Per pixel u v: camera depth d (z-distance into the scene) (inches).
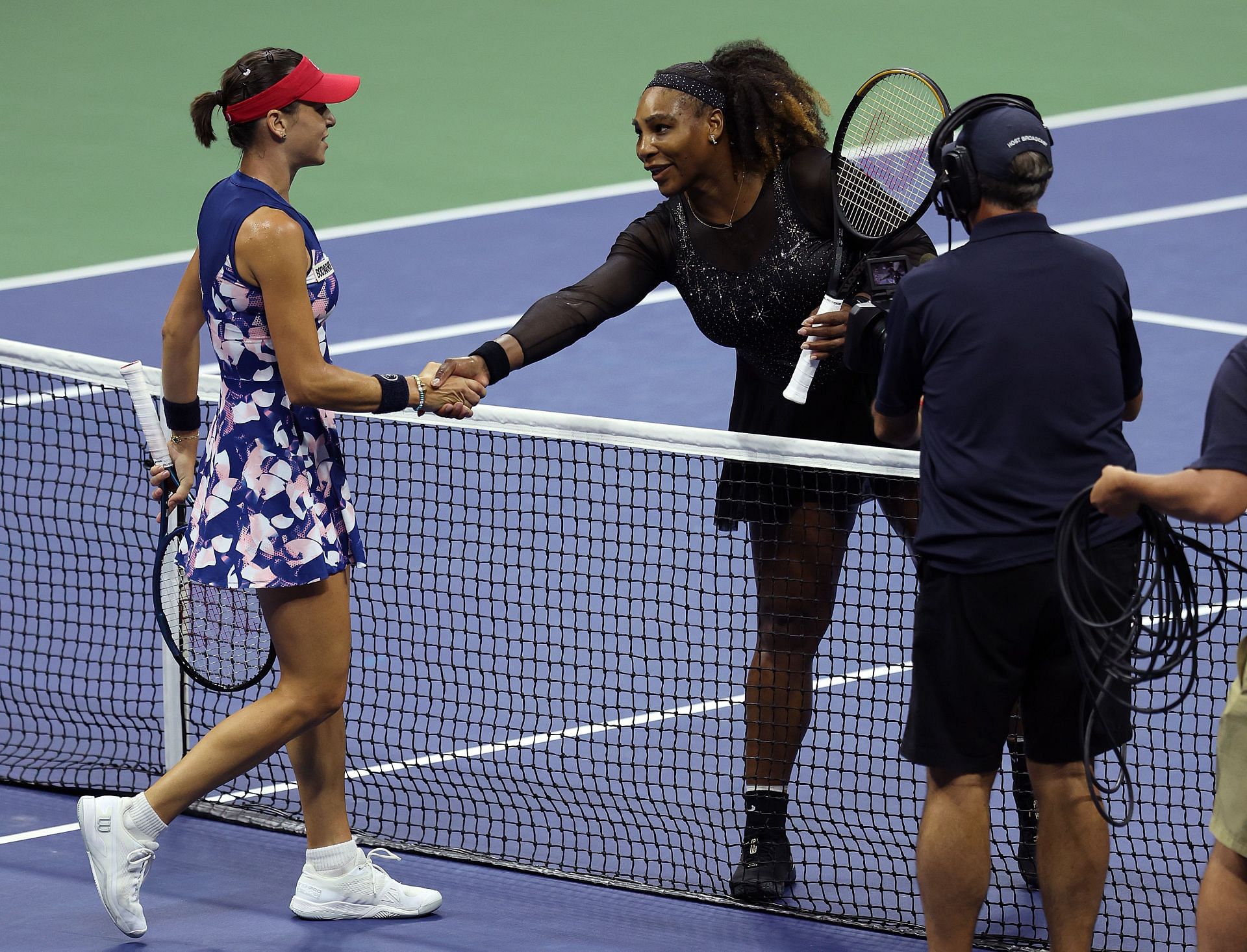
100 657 1043.3
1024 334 653.3
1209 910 660.1
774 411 870.4
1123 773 678.5
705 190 826.2
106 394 1138.0
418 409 767.7
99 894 769.6
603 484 956.0
